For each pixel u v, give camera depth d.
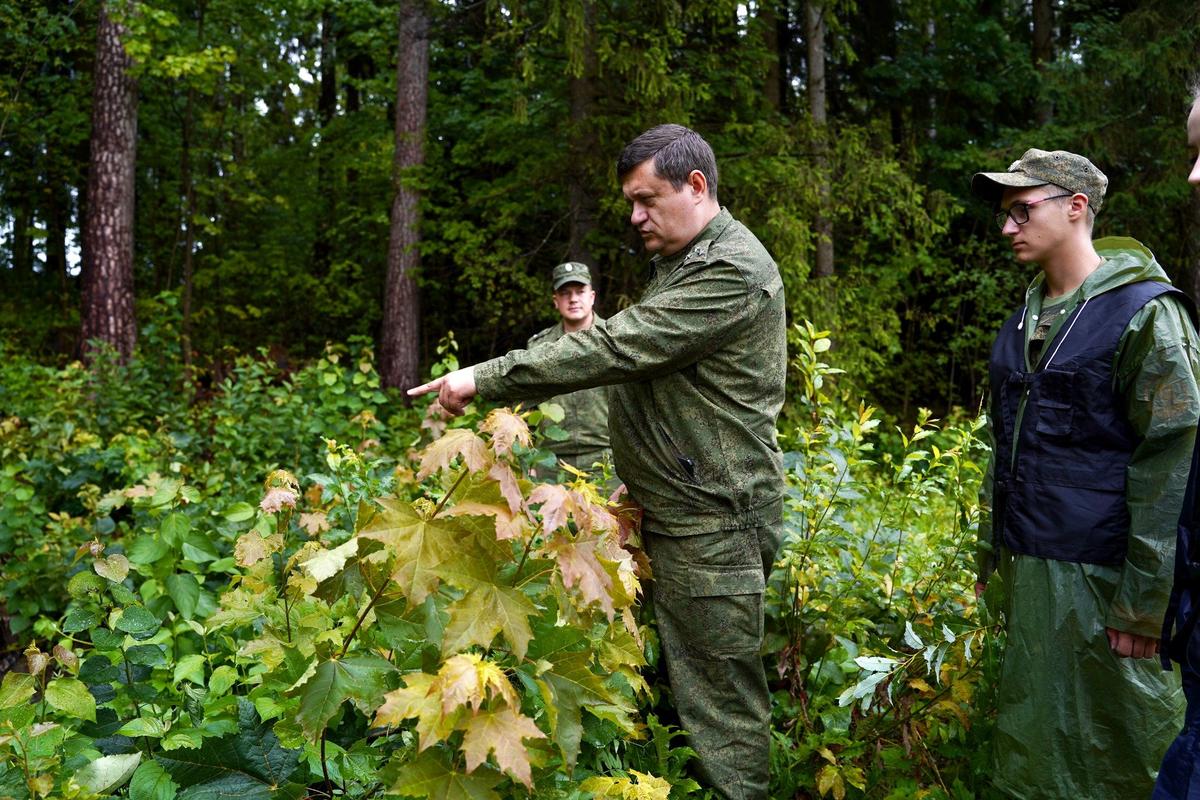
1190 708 1.66
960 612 2.82
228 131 11.59
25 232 13.98
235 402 5.90
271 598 1.89
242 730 1.63
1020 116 13.67
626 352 2.14
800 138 9.69
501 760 1.22
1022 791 2.16
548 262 10.31
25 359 11.52
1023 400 2.23
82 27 12.62
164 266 15.21
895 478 2.95
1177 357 1.96
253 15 11.23
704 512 2.26
